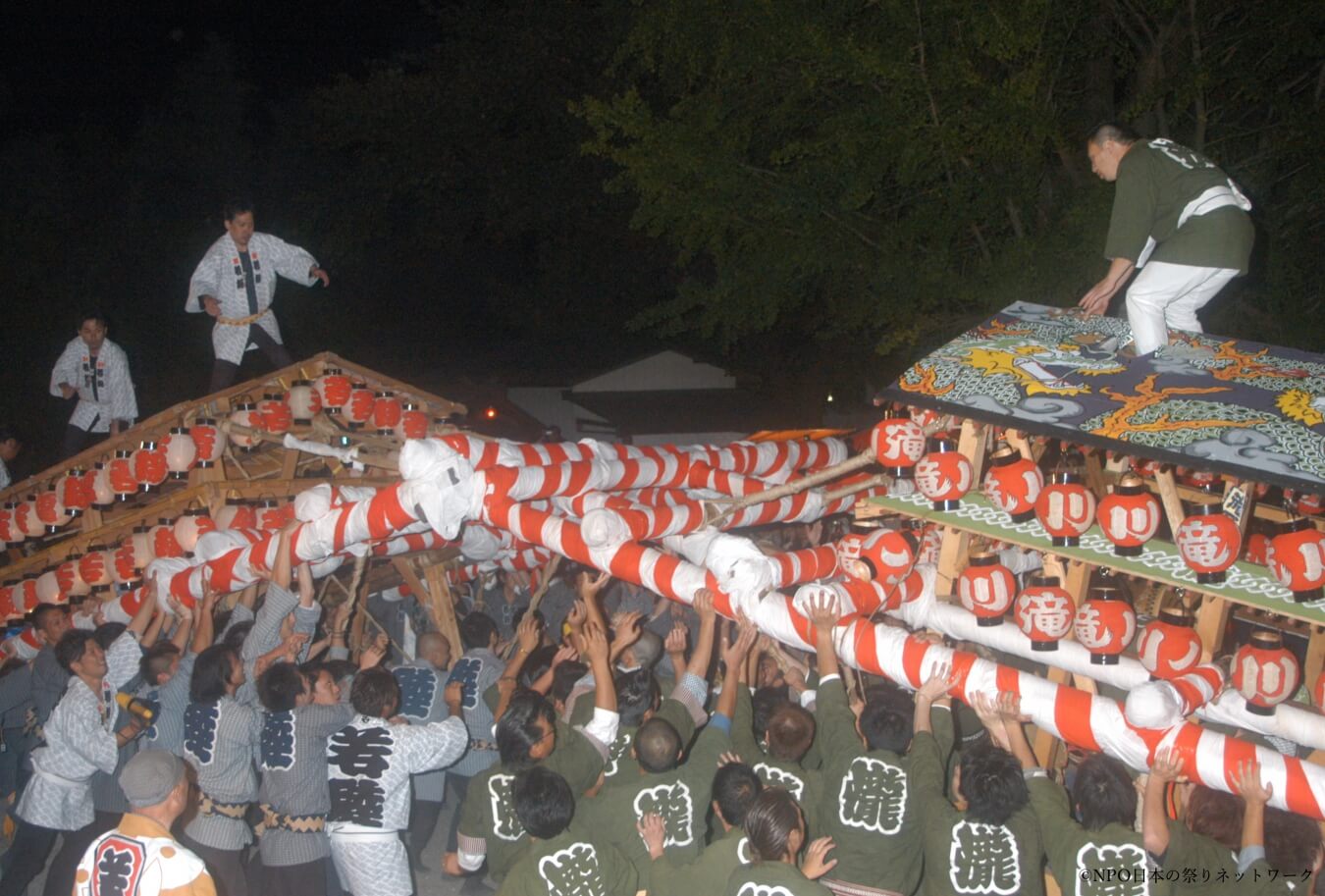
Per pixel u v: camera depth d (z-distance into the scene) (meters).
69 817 6.00
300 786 5.38
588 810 4.84
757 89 12.86
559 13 26.47
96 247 24.64
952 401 4.85
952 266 12.65
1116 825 4.30
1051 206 11.78
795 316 20.89
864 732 4.95
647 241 26.67
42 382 22.31
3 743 7.03
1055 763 5.49
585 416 24.23
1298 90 12.53
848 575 5.15
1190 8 11.36
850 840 4.66
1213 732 4.12
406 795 5.55
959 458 4.77
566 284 27.88
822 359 20.45
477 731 6.66
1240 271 5.06
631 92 12.68
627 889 4.43
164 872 3.90
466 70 26.61
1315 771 3.96
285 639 5.97
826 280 13.67
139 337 24.30
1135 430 4.37
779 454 7.12
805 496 6.39
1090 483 5.82
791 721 5.03
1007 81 10.73
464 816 5.34
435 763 5.59
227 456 7.36
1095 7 12.00
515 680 6.10
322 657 7.02
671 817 4.77
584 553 5.35
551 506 6.15
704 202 12.42
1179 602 4.95
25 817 5.90
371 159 27.55
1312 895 4.31
